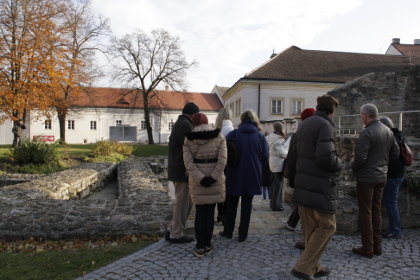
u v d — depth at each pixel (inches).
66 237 191.6
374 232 172.6
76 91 906.7
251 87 1154.7
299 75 1190.9
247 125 190.9
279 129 262.7
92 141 2026.3
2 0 754.8
